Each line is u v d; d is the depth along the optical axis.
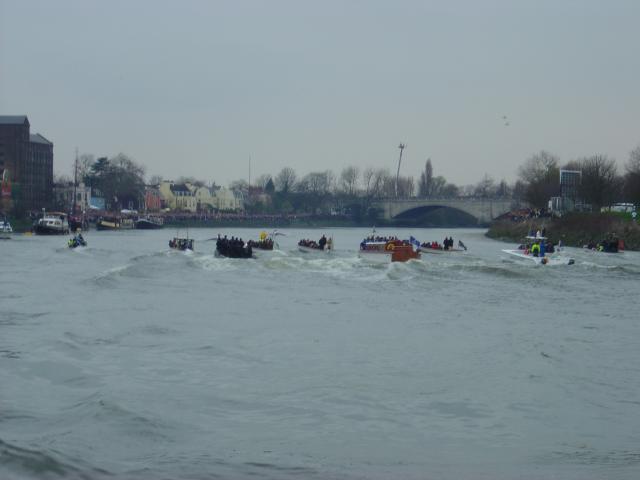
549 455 22.97
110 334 41.22
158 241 170.00
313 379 32.03
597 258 110.44
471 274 79.50
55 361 34.12
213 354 36.66
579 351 38.72
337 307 54.00
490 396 29.77
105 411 26.02
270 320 47.50
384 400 29.00
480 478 20.69
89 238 186.88
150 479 20.05
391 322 47.44
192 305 53.69
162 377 31.86
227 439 23.94
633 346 40.31
